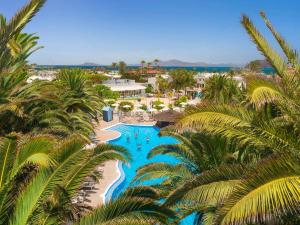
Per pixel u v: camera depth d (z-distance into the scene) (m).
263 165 5.14
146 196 7.34
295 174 5.07
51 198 6.64
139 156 29.20
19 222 6.07
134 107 55.25
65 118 15.73
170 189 10.20
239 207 4.71
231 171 6.41
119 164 22.09
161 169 11.29
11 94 11.46
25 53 12.70
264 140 6.62
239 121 6.60
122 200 6.29
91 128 24.77
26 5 8.78
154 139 35.81
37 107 12.95
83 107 27.56
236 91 26.41
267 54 7.15
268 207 4.67
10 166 5.93
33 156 5.75
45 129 11.62
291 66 7.17
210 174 6.47
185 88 81.81
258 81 6.16
